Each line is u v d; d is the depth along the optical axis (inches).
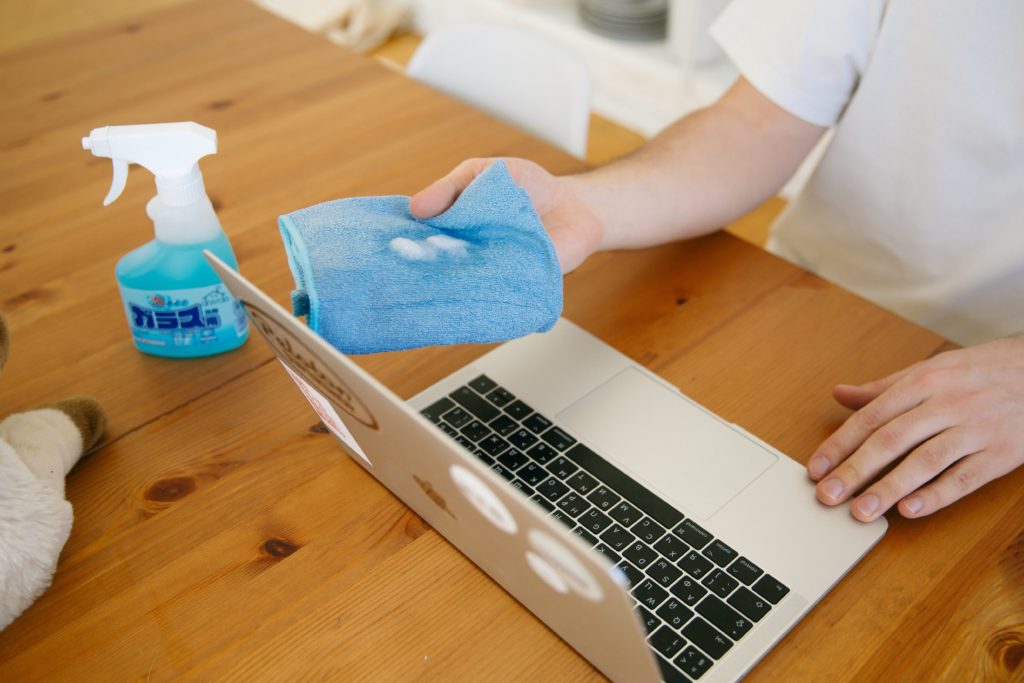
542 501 23.5
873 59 34.5
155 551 23.3
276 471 25.4
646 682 18.6
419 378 27.8
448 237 23.5
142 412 27.1
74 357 28.9
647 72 91.2
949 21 32.6
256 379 28.2
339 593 22.2
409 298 21.9
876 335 29.3
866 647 20.7
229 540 23.5
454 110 41.5
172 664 20.8
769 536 22.8
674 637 20.5
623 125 96.2
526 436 25.3
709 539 22.6
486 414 26.0
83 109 42.1
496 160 24.4
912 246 36.8
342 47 47.1
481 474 16.7
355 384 18.7
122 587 22.4
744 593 21.4
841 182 37.9
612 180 31.1
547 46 45.9
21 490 21.1
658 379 27.3
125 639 21.3
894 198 36.5
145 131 24.6
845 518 23.3
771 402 27.0
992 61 32.4
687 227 32.3
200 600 22.1
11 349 29.2
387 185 36.5
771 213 80.5
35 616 21.8
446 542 23.4
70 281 32.0
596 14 94.0
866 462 23.8
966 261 35.6
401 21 112.3
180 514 24.2
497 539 19.2
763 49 35.2
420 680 20.4
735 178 33.6
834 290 31.1
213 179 37.0
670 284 31.5
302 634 21.4
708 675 19.8
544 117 46.5
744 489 24.0
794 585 21.6
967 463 24.0
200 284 27.4
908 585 22.0
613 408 26.3
